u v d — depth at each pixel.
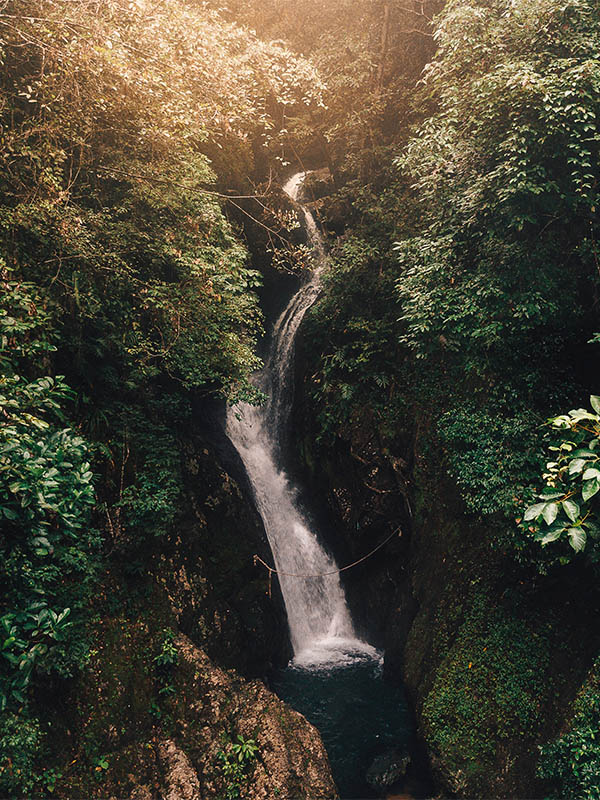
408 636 10.09
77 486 4.33
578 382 8.91
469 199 8.48
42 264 7.69
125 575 8.32
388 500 11.68
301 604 12.54
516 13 7.64
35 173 7.55
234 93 8.34
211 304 9.53
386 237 13.07
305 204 18.33
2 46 7.35
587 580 7.92
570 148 7.33
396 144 15.31
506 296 7.93
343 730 9.05
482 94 7.62
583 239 8.16
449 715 8.27
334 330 13.68
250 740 7.32
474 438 8.92
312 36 18.70
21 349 5.99
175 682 7.84
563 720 7.21
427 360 11.46
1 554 4.12
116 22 7.27
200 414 13.07
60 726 6.49
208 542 10.27
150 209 9.60
